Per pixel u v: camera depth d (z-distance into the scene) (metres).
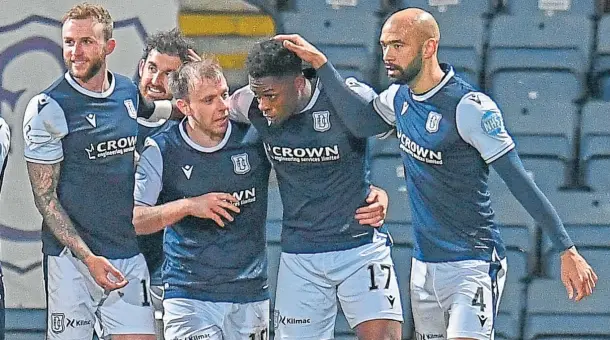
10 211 26.30
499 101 27.00
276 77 17.98
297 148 18.66
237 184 18.81
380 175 26.34
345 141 18.72
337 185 18.94
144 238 21.00
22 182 26.34
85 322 19.67
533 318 26.25
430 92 17.91
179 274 18.91
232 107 19.06
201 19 26.55
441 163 17.95
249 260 19.00
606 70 26.95
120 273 18.78
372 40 26.92
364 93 19.06
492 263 18.39
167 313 18.94
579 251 26.50
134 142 19.66
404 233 26.17
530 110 26.91
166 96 20.42
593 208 26.62
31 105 19.05
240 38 26.66
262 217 19.12
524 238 26.31
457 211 18.19
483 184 18.25
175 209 18.34
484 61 27.03
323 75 18.34
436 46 17.91
